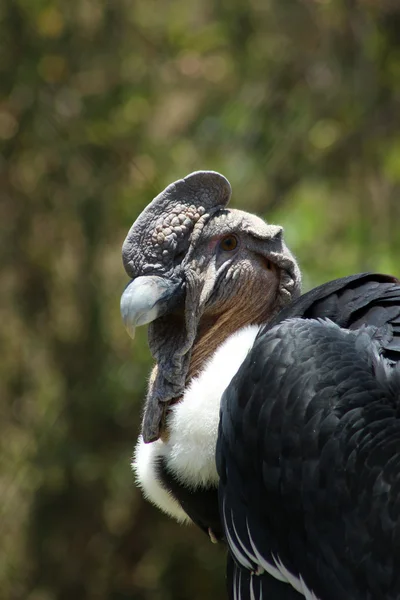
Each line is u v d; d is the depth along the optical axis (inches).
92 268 499.5
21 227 508.4
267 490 204.5
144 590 508.7
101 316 501.4
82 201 494.6
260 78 522.0
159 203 228.8
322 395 199.0
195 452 219.3
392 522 186.4
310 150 507.5
